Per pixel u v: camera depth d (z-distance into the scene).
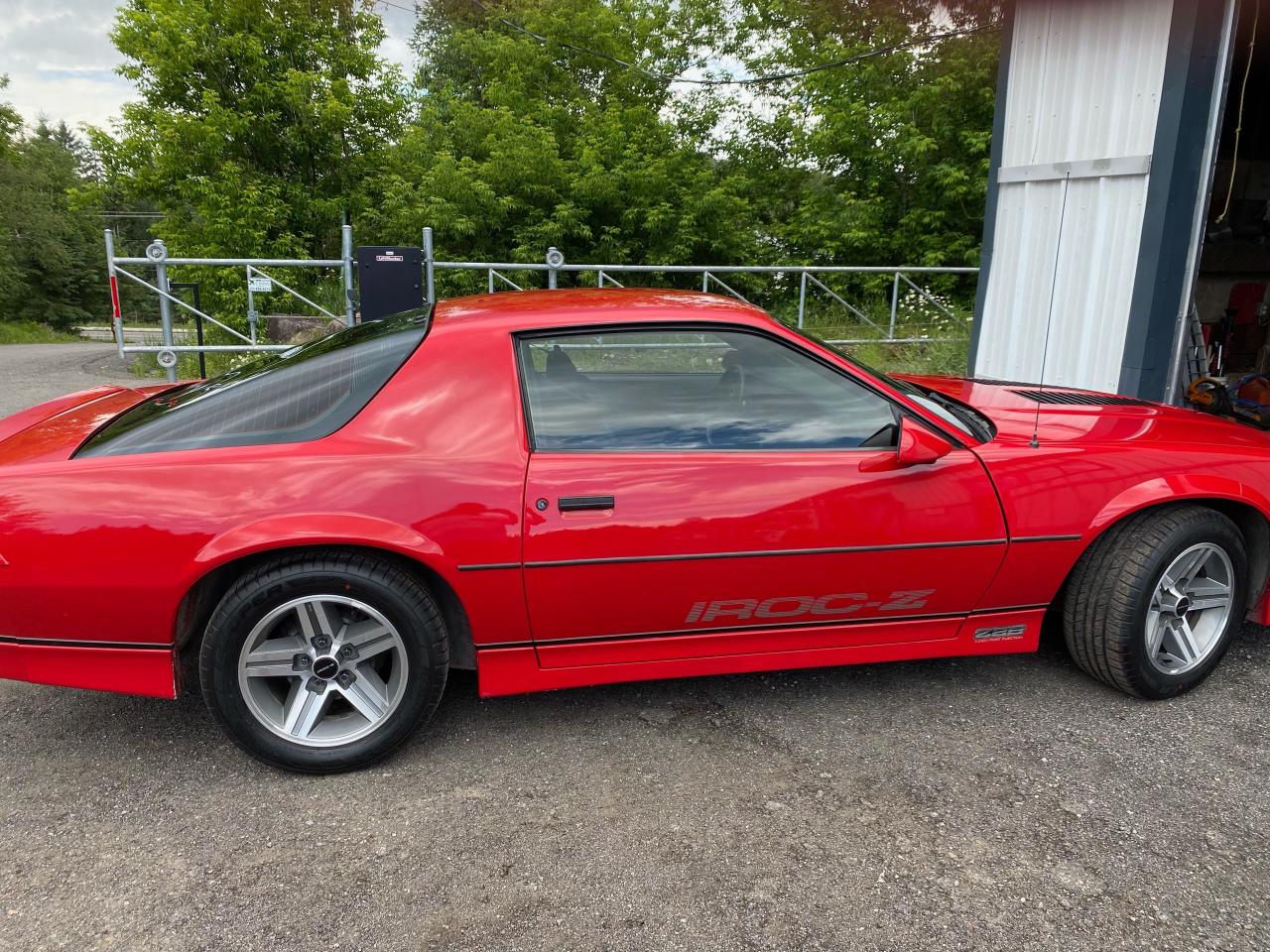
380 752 2.55
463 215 14.83
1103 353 5.88
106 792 2.48
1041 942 1.90
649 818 2.35
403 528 2.35
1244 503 2.88
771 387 2.69
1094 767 2.58
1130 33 5.46
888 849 2.21
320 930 1.95
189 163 14.88
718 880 2.10
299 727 2.51
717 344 2.67
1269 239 8.23
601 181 14.84
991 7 12.53
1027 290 6.55
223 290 14.57
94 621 2.34
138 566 2.28
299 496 2.32
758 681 3.15
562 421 2.55
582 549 2.45
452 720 2.89
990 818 2.34
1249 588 3.10
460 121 16.50
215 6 14.98
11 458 2.42
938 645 2.87
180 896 2.05
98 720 2.89
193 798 2.46
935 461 2.53
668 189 15.34
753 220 17.06
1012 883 2.09
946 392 3.57
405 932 1.94
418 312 2.96
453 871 2.14
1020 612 2.88
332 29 16.12
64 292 41.00
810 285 15.54
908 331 11.80
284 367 2.67
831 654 2.80
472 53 19.25
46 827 2.32
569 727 2.84
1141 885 2.08
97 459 2.37
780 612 2.68
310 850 2.23
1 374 11.55
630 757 2.66
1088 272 5.96
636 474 2.48
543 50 17.77
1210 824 2.31
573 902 2.03
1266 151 8.45
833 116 15.20
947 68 14.88
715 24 18.19
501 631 2.53
